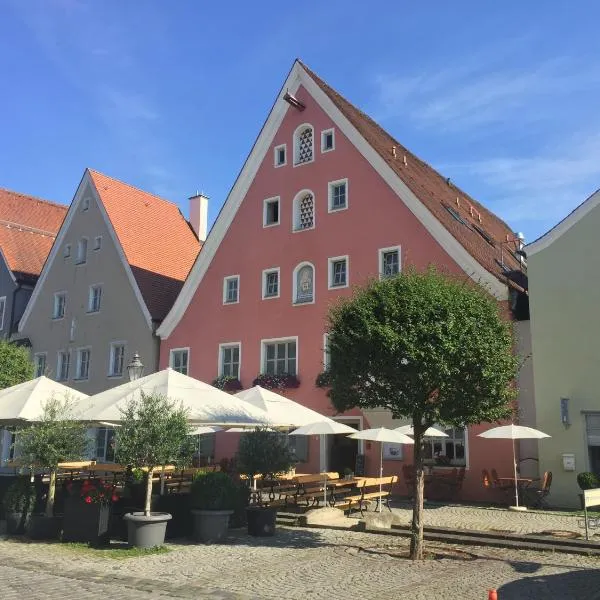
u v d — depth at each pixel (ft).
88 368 98.43
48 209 133.28
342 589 28.40
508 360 36.50
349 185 76.64
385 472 69.05
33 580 29.40
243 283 83.35
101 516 38.73
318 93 81.51
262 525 41.42
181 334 88.17
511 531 43.32
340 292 74.69
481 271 65.26
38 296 108.88
